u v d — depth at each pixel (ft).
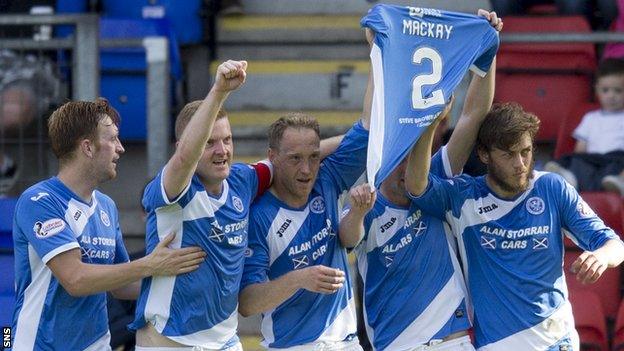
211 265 60.39
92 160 62.18
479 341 63.52
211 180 59.77
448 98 61.52
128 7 105.70
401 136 60.29
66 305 62.03
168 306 60.59
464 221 63.41
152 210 60.18
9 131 90.38
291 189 62.03
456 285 64.08
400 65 61.31
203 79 107.34
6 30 97.40
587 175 86.22
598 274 59.67
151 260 59.62
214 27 106.93
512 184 61.98
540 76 98.53
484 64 63.52
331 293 59.98
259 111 104.58
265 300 60.80
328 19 108.37
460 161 65.10
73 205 62.18
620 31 96.84
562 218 63.16
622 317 77.00
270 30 108.27
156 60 91.25
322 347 63.00
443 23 62.64
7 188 90.12
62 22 88.38
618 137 91.50
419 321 63.93
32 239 61.31
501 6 102.12
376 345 65.31
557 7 101.81
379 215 64.28
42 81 90.58
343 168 64.34
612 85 91.66
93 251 62.54
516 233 62.59
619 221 82.38
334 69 104.83
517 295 62.54
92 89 88.38
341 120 100.78
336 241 63.67
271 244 62.75
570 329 63.36
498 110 62.08
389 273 64.39
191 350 60.90
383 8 62.13
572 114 94.17
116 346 75.15
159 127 91.35
